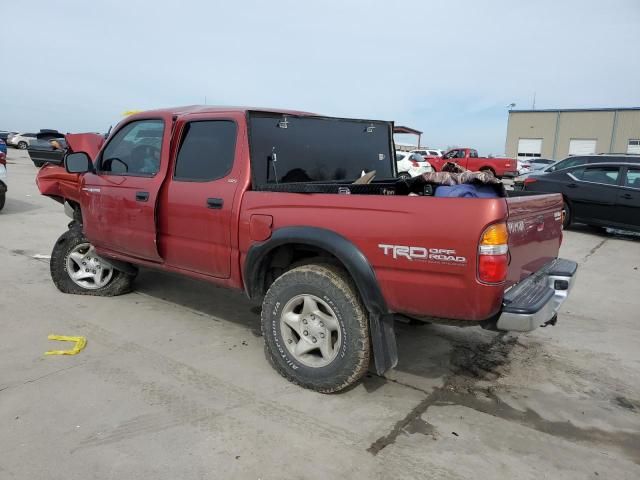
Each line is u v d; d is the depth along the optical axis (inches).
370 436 115.3
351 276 125.3
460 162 1175.6
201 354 156.2
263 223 134.5
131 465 102.9
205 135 154.0
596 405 133.6
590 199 396.5
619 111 1809.8
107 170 185.0
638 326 196.5
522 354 165.3
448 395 136.3
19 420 117.6
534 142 1980.8
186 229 155.6
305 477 100.9
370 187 147.1
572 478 103.3
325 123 166.1
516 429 120.6
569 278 139.3
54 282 210.2
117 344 162.2
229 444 110.7
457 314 111.0
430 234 109.7
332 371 128.2
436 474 102.9
